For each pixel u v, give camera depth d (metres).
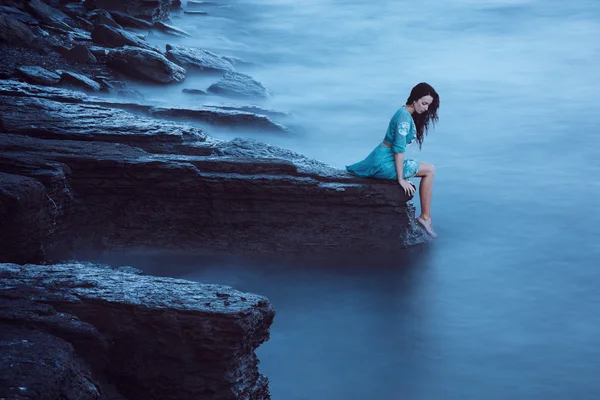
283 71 21.61
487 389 7.07
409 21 28.02
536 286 9.26
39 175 9.05
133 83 16.83
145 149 10.86
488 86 20.12
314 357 7.55
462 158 14.48
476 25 27.41
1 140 9.98
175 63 18.48
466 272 9.62
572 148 15.09
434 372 7.34
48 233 8.88
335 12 29.16
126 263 9.69
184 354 5.71
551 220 11.41
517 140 15.65
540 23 27.55
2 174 8.60
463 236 10.80
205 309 5.68
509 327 8.23
